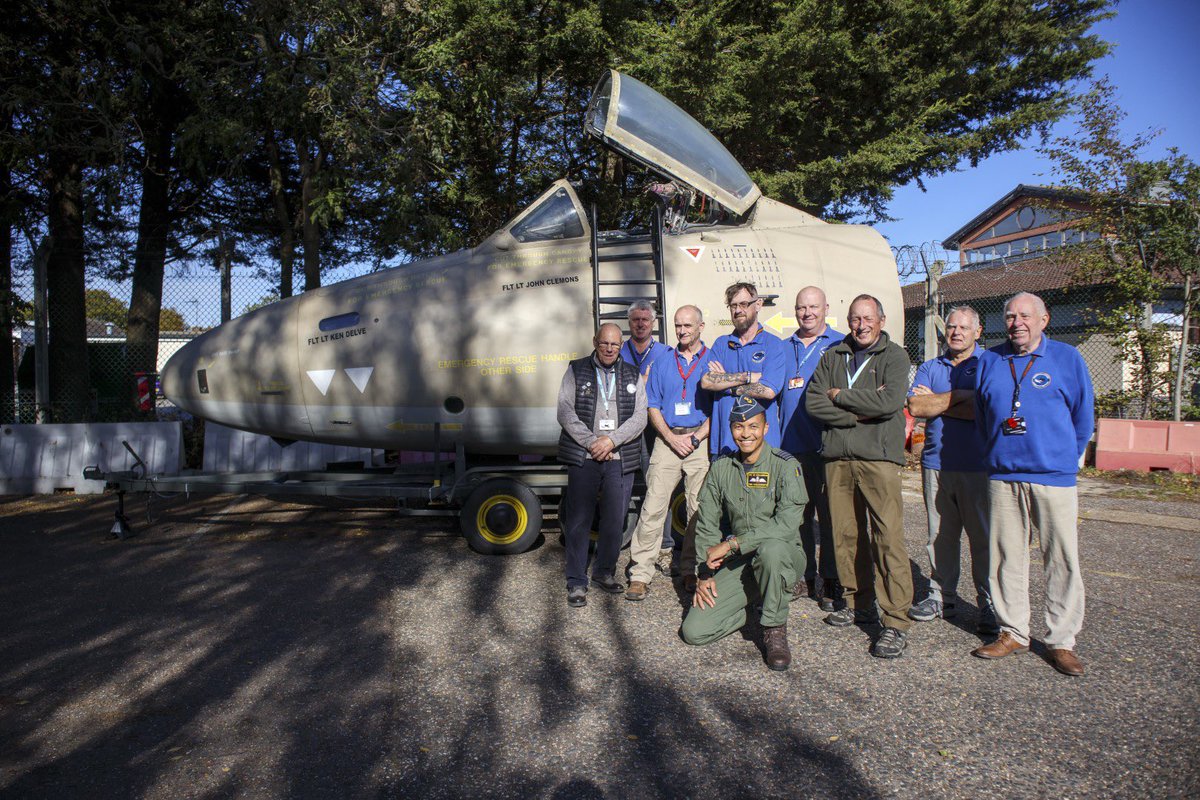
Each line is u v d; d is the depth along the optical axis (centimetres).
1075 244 1198
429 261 676
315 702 349
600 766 292
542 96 1314
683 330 507
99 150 1073
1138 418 1162
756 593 415
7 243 1284
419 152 1092
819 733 317
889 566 400
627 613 470
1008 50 1525
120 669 389
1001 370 389
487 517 609
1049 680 369
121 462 916
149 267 1342
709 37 1153
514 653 406
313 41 1084
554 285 629
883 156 1248
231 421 704
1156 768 287
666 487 495
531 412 627
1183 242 1062
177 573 565
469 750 304
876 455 405
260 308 703
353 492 631
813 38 1206
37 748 309
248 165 1423
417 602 493
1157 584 527
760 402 467
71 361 1233
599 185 1361
